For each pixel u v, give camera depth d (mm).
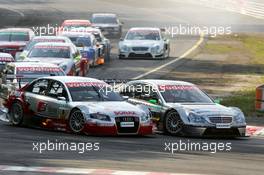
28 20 199125
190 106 59094
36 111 59844
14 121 61281
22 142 50250
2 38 118438
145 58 130875
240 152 49219
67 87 58375
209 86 97250
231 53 147000
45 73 75000
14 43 116750
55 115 58125
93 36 118000
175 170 40000
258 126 67188
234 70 118438
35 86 60781
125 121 55844
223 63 128875
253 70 119688
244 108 76625
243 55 143750
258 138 59531
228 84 100438
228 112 58750
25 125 61344
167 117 59094
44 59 91688
